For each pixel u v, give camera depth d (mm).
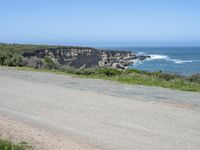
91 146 7680
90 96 13766
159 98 13703
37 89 15445
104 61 93188
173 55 151750
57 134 8492
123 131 8844
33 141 7805
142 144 7883
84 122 9664
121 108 11492
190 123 9711
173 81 19047
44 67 28844
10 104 11953
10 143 7383
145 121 9836
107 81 18672
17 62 29438
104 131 8836
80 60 86438
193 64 91000
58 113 10672
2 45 78312
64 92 14688
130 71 25359
